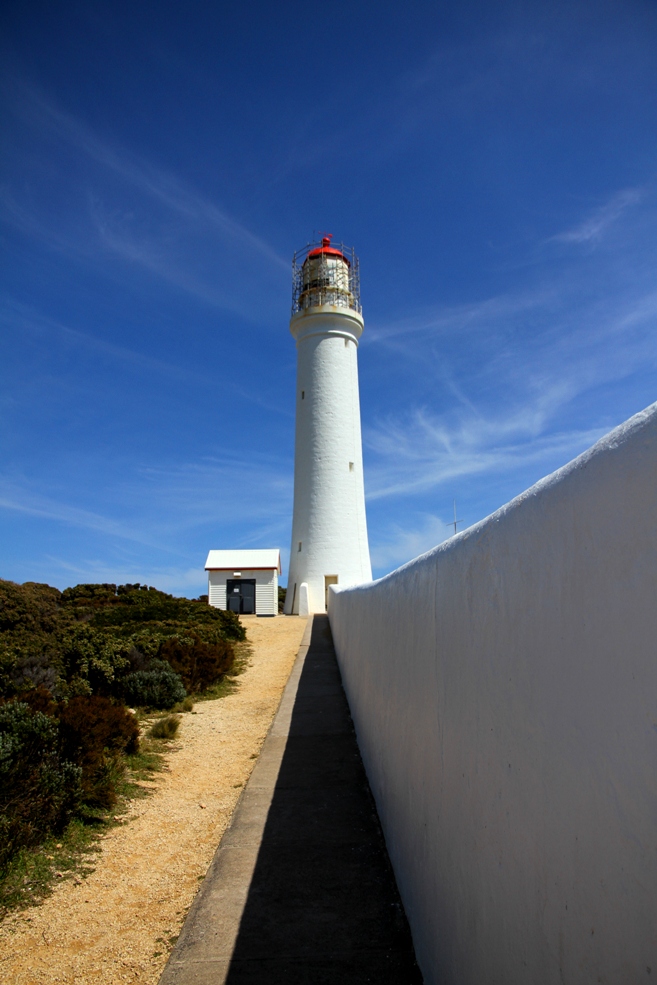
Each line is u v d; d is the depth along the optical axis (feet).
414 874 14.78
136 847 20.97
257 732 35.17
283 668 54.85
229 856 19.52
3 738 20.57
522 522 8.23
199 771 28.76
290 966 14.01
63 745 23.16
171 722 34.30
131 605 79.36
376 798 23.00
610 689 5.93
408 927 15.48
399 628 18.10
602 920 5.94
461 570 11.16
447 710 11.93
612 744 5.87
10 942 15.51
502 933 8.52
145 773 27.84
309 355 115.34
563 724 6.87
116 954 15.14
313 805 23.61
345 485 110.73
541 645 7.52
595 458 6.41
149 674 40.34
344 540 108.99
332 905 16.61
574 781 6.57
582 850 6.35
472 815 10.05
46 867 18.89
